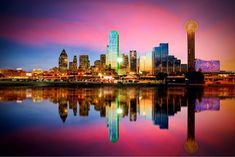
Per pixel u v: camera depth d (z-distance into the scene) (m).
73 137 16.05
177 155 12.30
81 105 35.31
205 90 85.88
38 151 12.84
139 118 24.12
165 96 53.19
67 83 149.12
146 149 13.32
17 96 52.38
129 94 59.38
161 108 32.12
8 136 16.27
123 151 12.97
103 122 21.88
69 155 12.22
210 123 21.34
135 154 12.45
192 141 14.99
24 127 19.41
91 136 16.34
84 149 13.27
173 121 22.41
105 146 13.89
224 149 13.22
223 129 18.69
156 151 12.95
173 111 29.33
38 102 39.38
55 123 21.28
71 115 25.91
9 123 21.22
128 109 31.00
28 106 33.97
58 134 16.92
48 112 28.05
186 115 26.20
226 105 36.38
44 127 19.42
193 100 44.16
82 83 150.50
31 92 66.69
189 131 18.03
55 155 12.21
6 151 12.82
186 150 13.09
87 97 49.88
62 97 49.69
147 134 17.06
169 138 15.84
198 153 12.58
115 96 52.56
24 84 136.50
